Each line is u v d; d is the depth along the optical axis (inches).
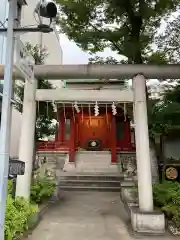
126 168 570.9
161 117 349.7
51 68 273.6
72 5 287.1
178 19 308.3
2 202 130.1
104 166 596.7
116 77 279.0
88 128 717.9
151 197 258.1
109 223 270.1
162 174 425.1
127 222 274.2
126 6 287.7
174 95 353.1
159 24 318.7
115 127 634.2
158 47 328.8
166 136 446.6
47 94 281.1
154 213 245.4
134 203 308.5
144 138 265.7
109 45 338.6
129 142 661.9
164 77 276.4
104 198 411.2
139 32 312.3
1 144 133.6
